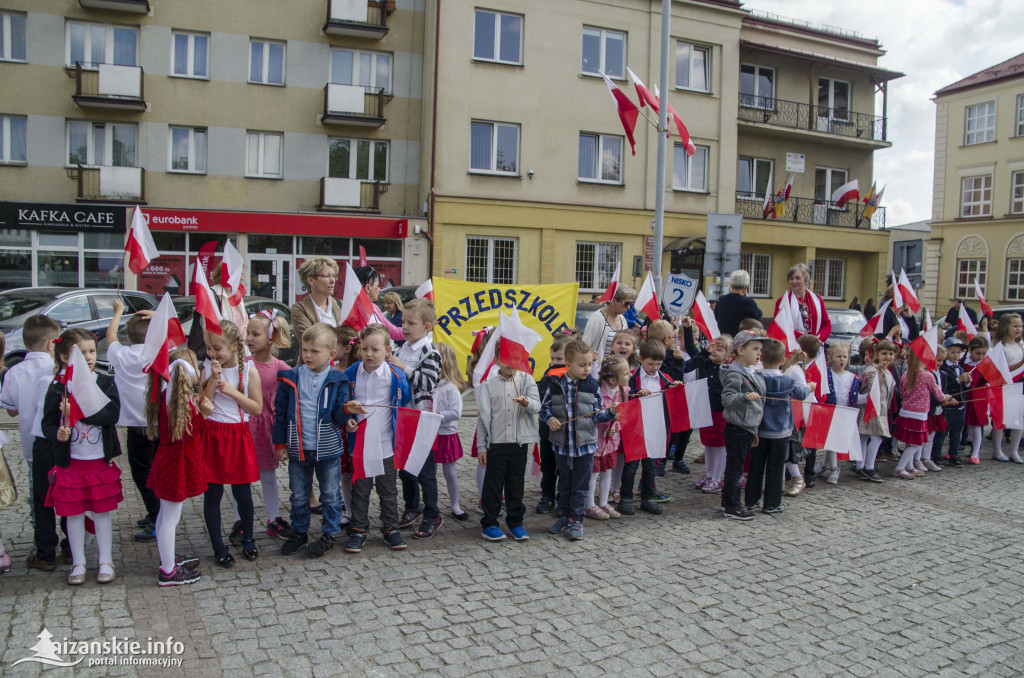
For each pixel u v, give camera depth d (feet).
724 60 80.12
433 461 18.15
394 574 15.25
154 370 14.07
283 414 16.33
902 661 12.14
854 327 45.73
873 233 90.48
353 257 72.90
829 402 24.64
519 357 16.90
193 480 14.14
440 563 16.02
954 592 15.21
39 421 14.25
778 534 18.76
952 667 12.01
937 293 112.78
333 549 16.71
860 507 21.65
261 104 71.05
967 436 32.65
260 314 17.33
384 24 73.20
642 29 76.64
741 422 19.67
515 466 17.74
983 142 106.11
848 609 14.17
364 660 11.48
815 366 23.52
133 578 14.51
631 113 41.50
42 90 65.77
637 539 18.07
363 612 13.28
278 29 71.10
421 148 75.77
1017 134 102.01
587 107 75.20
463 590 14.47
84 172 66.39
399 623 12.85
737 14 80.23
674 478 24.80
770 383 20.12
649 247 73.15
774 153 87.86
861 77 92.99
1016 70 101.76
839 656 12.23
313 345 15.89
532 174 73.36
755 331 20.36
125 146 68.44
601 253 77.41
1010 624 13.74
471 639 12.32
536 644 12.21
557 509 19.12
